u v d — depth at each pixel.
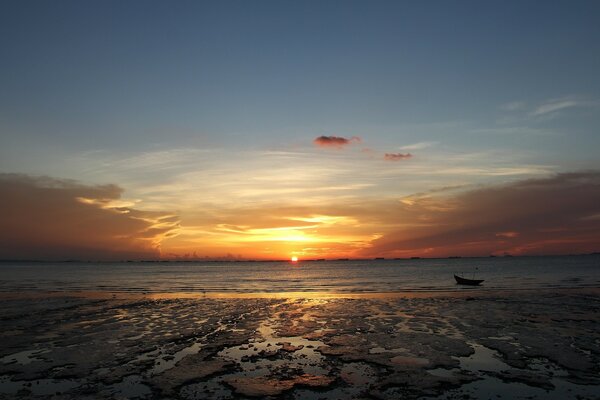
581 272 72.50
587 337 16.30
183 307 26.22
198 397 10.27
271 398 10.21
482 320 20.12
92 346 15.45
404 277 71.06
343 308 25.06
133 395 10.47
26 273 95.19
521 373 11.96
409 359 13.47
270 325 19.45
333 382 11.26
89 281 61.75
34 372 12.34
